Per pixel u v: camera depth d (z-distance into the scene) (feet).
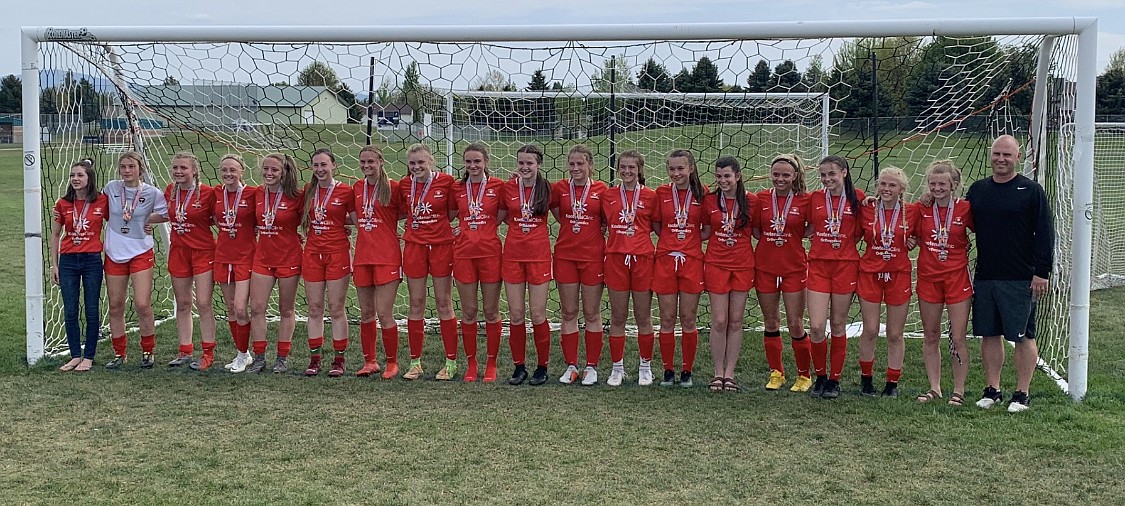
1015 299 16.38
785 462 14.03
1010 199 16.22
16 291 29.68
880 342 23.26
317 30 19.52
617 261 18.31
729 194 17.92
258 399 17.61
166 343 22.57
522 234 18.49
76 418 16.28
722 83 21.97
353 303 28.66
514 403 17.42
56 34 19.58
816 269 17.71
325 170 18.70
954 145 26.43
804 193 17.88
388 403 17.37
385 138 26.66
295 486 12.94
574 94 25.35
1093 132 17.11
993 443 14.87
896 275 17.39
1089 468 13.71
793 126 39.09
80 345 20.57
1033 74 20.22
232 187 19.31
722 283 18.08
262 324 19.65
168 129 24.81
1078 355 17.46
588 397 17.89
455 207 18.90
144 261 19.86
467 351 19.30
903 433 15.46
